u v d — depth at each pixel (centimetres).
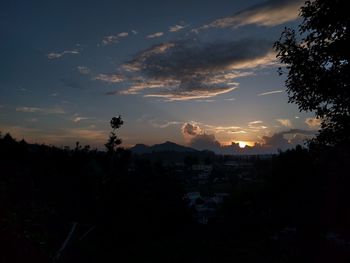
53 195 3847
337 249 2169
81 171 5116
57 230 2481
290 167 3155
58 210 3328
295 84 1252
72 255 2258
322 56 1182
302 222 2694
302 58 1223
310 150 1358
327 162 1369
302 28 1206
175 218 4500
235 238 3859
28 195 2856
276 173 3609
